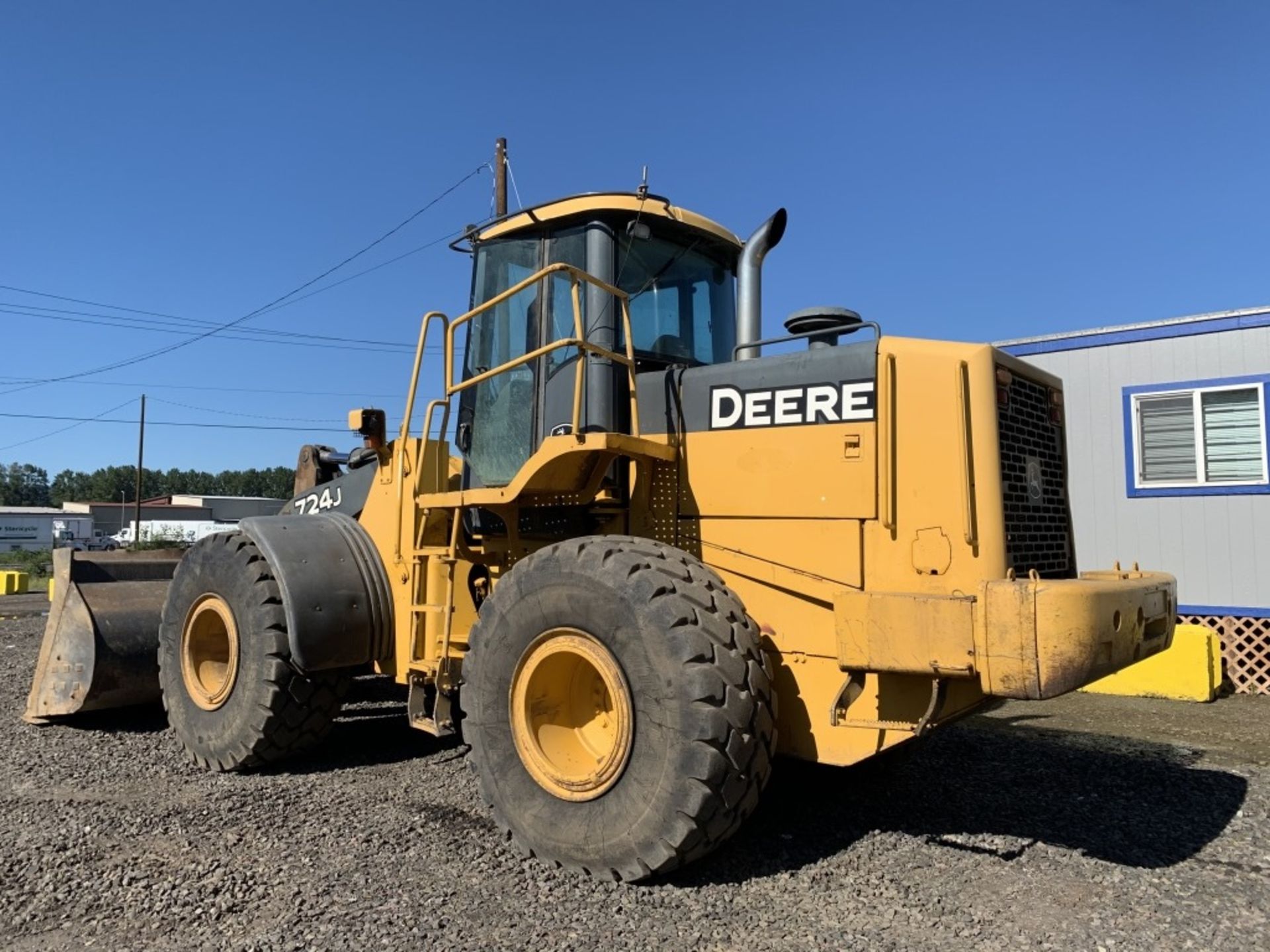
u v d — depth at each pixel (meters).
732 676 3.42
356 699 7.56
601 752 3.86
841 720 3.73
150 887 3.48
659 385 4.49
